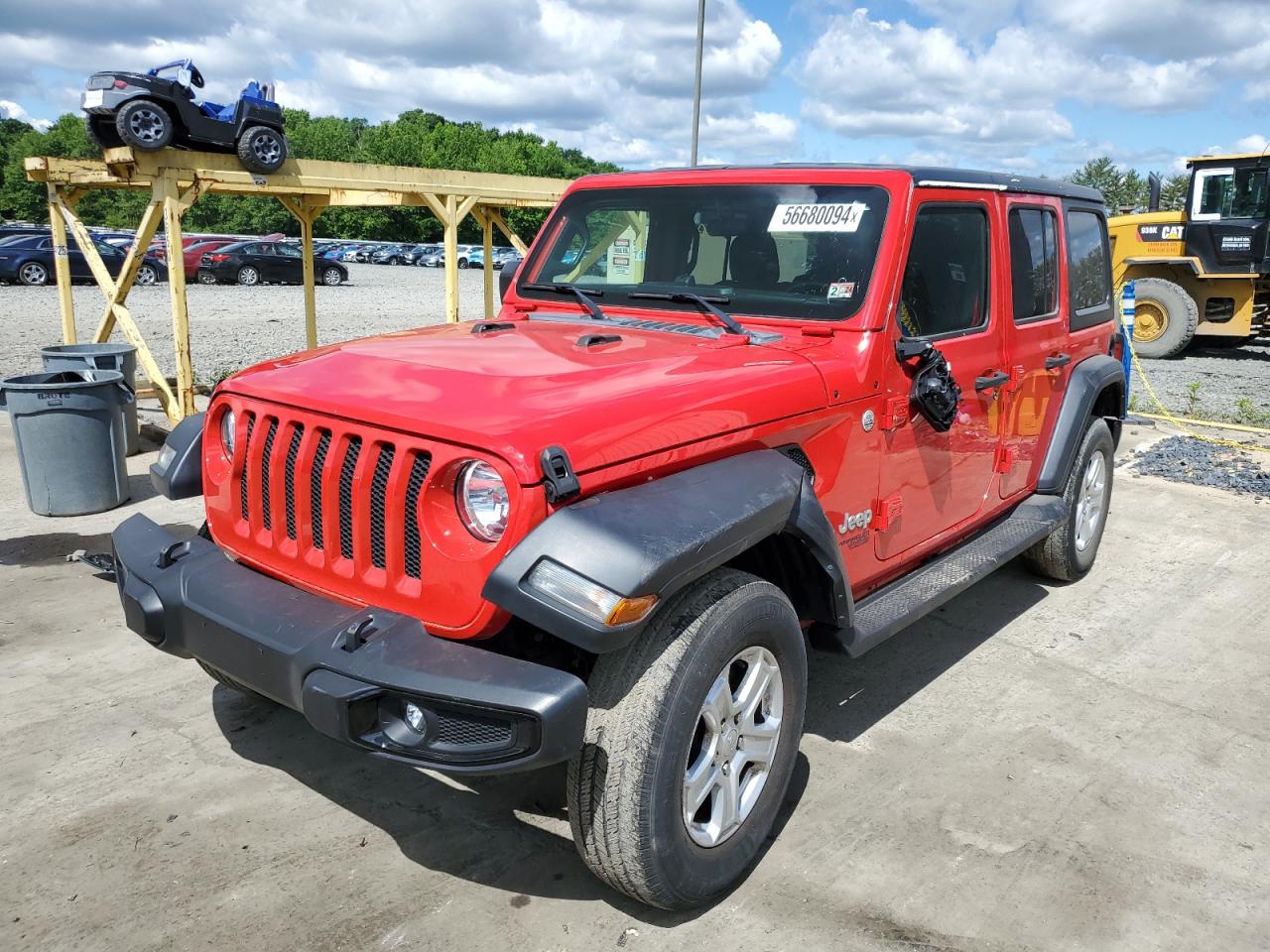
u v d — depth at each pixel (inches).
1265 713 160.4
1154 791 136.3
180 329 308.3
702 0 536.4
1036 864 119.5
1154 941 106.9
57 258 358.3
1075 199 201.0
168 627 112.5
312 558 108.8
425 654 94.2
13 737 142.5
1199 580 221.3
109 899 109.7
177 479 125.5
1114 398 218.5
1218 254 587.5
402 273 1668.3
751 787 114.3
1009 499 184.5
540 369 113.2
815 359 128.5
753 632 106.4
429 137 4045.3
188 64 346.6
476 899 111.7
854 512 134.3
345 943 104.2
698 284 150.7
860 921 109.0
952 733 151.6
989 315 164.7
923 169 144.1
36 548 222.5
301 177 321.7
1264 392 498.6
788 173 148.4
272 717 150.6
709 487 103.3
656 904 105.3
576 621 87.8
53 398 236.7
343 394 107.1
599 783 97.8
